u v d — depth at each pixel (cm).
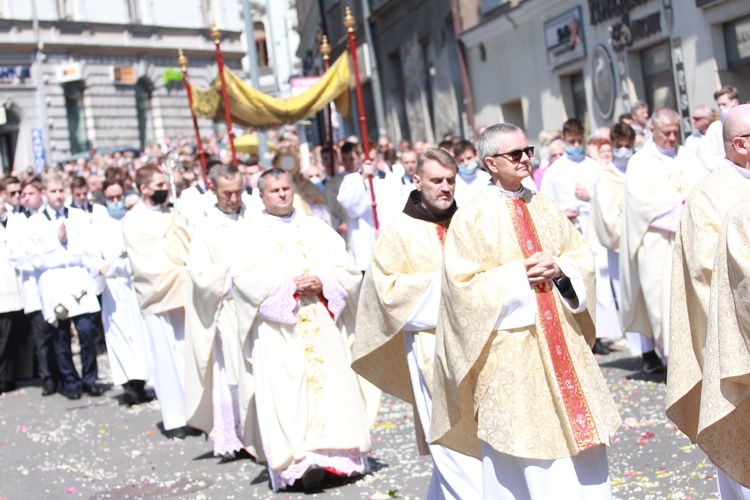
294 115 1253
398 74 2931
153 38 5375
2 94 4794
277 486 738
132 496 774
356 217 1192
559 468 485
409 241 587
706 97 1523
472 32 2242
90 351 1257
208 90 1264
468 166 1087
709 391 455
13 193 1415
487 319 488
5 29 4816
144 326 1121
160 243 977
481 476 546
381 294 584
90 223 1275
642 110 1260
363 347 606
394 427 911
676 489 635
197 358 852
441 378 521
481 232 506
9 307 1366
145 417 1090
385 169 1298
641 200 946
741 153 508
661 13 1592
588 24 1814
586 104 1903
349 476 757
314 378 744
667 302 941
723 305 448
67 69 4947
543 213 518
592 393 496
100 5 5181
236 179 848
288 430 729
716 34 1491
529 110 2083
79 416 1134
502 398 489
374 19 2939
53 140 4947
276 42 6512
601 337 1119
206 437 955
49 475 869
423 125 2708
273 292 736
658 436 764
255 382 746
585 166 1167
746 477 480
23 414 1182
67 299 1237
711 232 503
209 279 827
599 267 1105
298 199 1034
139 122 5356
